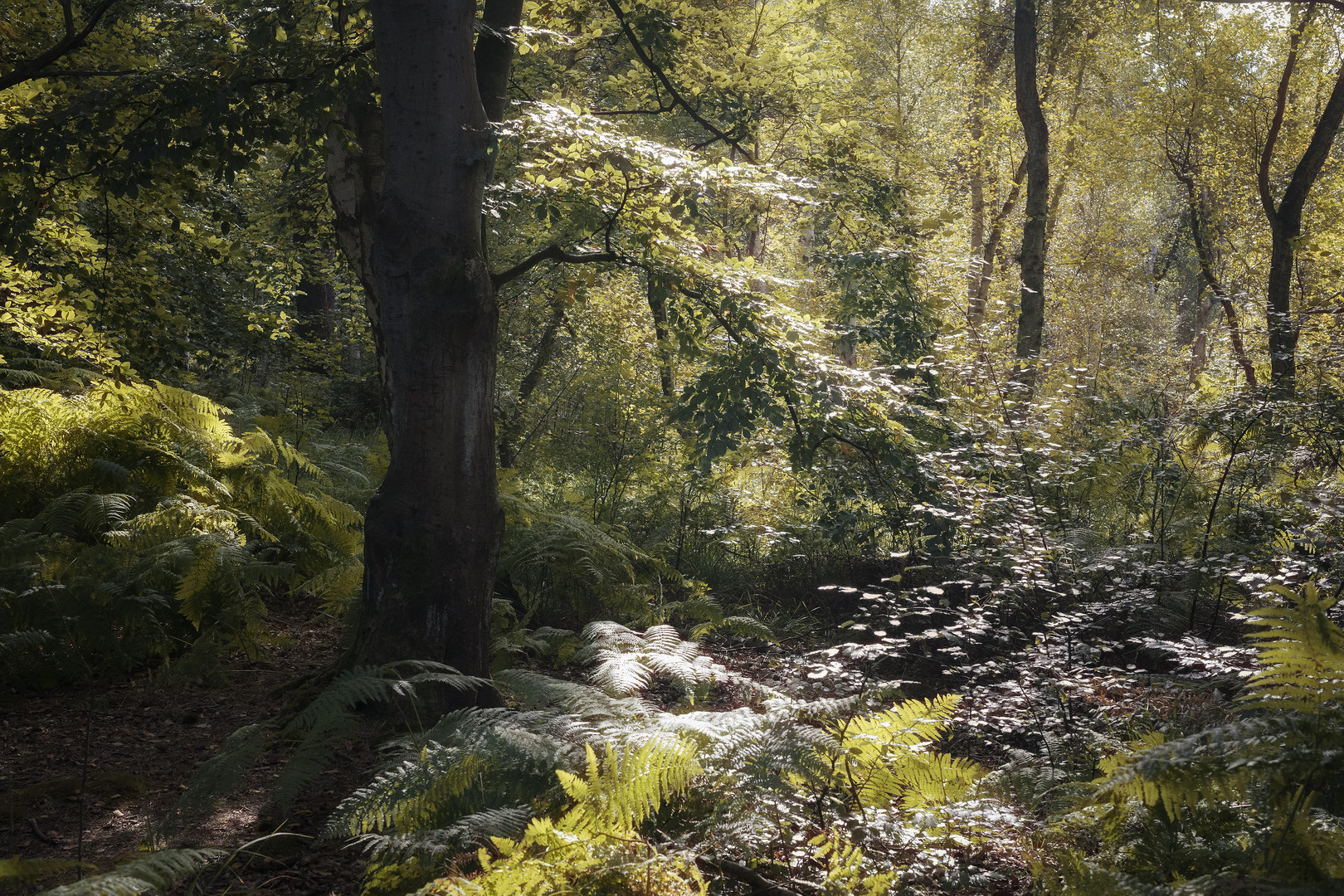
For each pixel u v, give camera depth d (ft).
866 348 31.71
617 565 23.75
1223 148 51.34
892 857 10.85
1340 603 15.19
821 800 11.11
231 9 22.25
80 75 19.56
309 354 38.86
